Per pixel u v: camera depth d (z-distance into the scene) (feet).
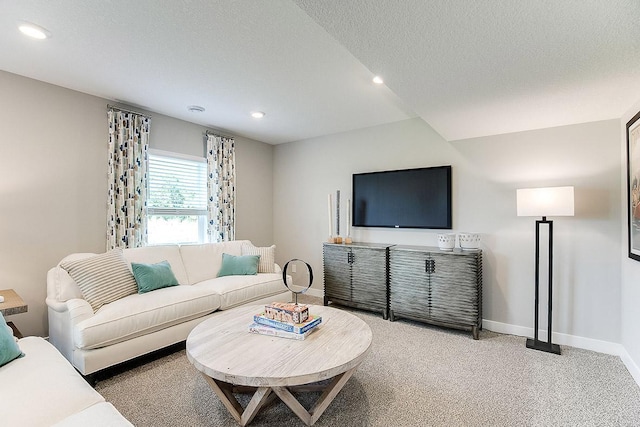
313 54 7.68
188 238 13.64
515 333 10.69
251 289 11.35
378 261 12.31
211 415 6.28
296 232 16.58
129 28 6.66
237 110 11.90
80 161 10.30
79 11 6.09
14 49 7.55
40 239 9.50
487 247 11.25
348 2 4.25
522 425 5.98
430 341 10.02
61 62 8.22
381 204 13.51
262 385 5.05
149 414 6.31
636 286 7.95
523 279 10.62
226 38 7.00
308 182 16.12
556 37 5.03
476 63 5.94
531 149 10.50
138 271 9.52
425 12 4.46
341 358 5.68
